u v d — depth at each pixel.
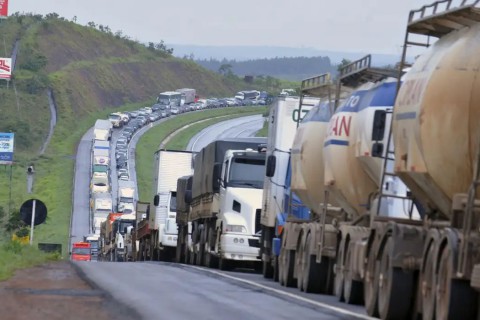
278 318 38.56
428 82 39.34
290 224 63.88
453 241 35.03
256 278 73.94
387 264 41.69
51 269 72.31
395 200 45.12
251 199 86.12
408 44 44.16
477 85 37.66
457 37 40.09
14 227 119.38
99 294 47.50
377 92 51.72
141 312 39.53
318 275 57.75
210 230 94.50
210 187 93.50
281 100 74.50
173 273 71.31
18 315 36.34
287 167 73.88
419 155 39.78
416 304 40.38
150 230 134.62
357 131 53.38
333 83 62.72
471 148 37.69
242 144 92.94
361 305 49.31
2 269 63.91
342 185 55.28
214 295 50.12
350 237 50.84
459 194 36.84
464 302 34.72
